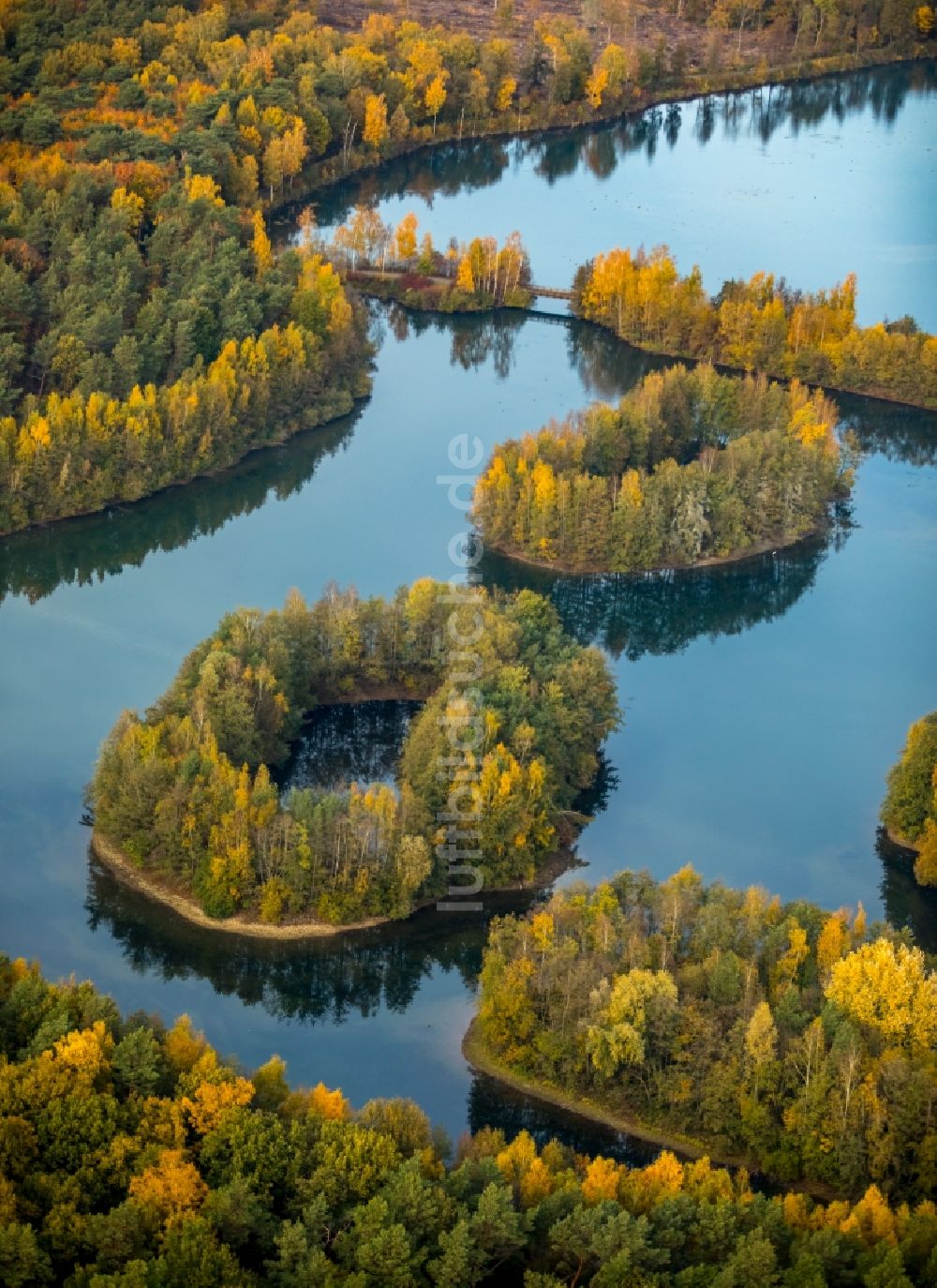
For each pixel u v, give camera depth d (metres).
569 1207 179.62
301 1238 173.12
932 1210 179.88
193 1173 178.88
